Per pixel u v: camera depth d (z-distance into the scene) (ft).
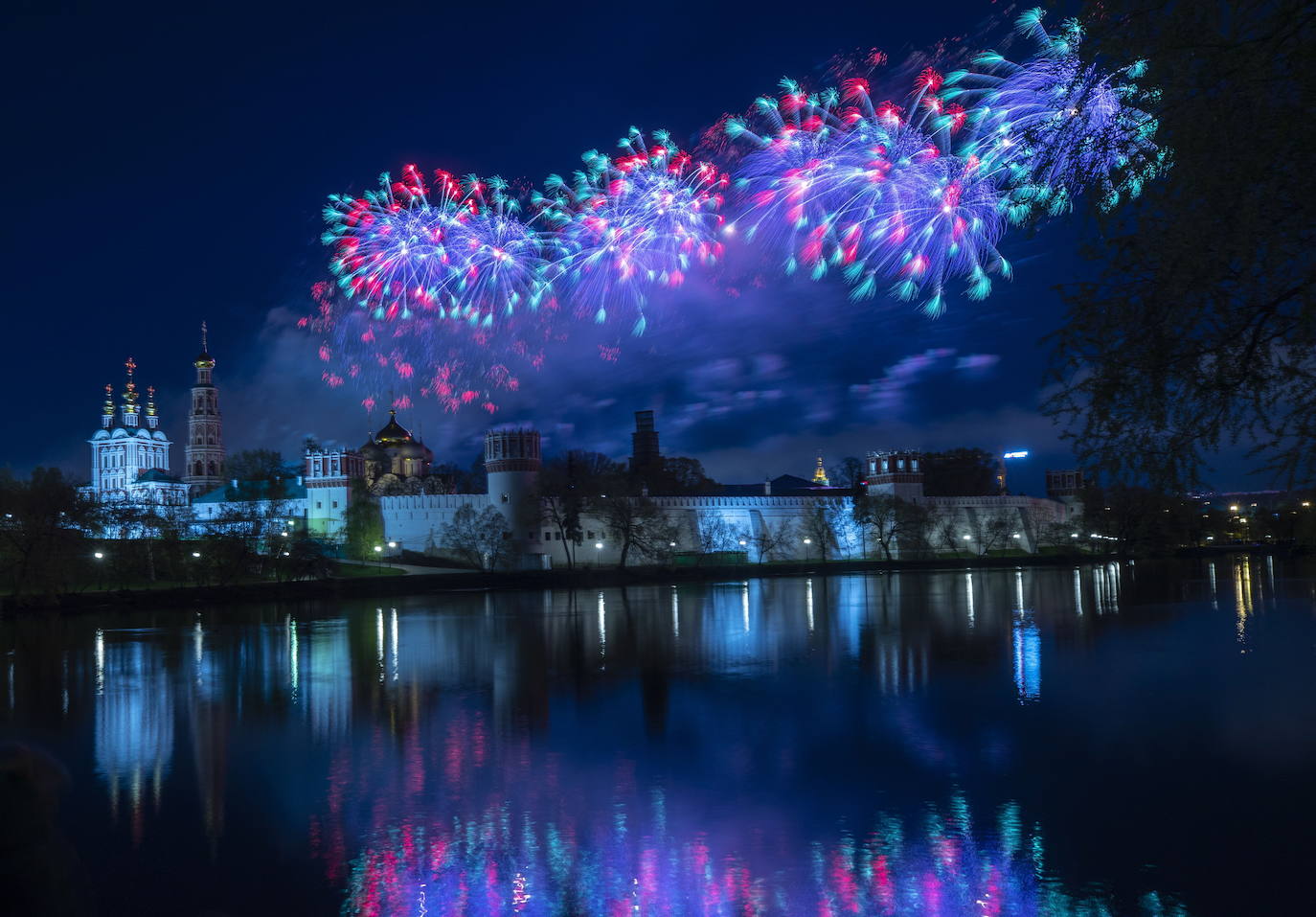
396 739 124.67
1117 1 53.78
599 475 568.41
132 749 120.16
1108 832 85.05
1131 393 53.67
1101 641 204.03
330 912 70.85
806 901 72.18
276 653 212.23
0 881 26.37
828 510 619.67
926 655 189.98
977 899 72.13
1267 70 47.98
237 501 552.00
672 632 240.73
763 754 113.70
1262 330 50.49
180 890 74.23
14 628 276.00
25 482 345.31
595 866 79.15
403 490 622.54
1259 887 72.64
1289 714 127.54
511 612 309.83
